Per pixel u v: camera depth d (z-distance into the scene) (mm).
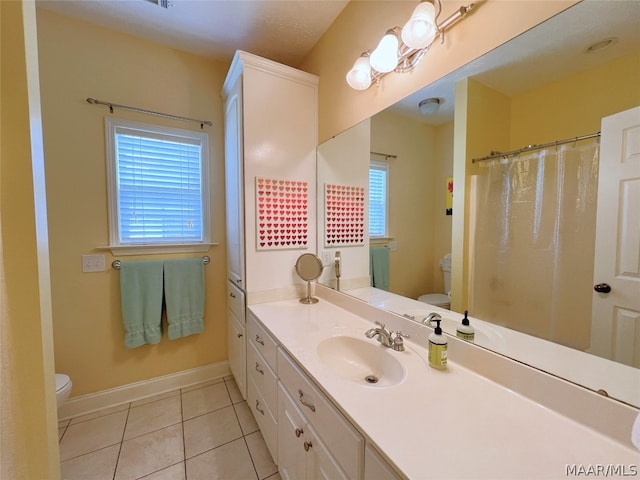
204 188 2148
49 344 682
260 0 1569
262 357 1471
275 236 1833
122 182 1893
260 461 1462
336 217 1783
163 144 2010
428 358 988
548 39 768
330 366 1151
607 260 689
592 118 705
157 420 1764
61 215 1719
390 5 1294
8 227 606
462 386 852
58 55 1675
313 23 1758
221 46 1992
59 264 1727
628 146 652
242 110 1706
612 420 642
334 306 1729
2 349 594
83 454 1496
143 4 1603
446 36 1041
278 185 1828
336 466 793
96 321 1843
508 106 875
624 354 664
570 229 756
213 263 2221
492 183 944
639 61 630
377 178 1447
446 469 562
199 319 2105
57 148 1688
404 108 1251
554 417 716
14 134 609
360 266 1589
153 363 2037
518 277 874
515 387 816
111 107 1811
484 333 959
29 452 631
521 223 869
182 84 2047
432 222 1169
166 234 2053
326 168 1868
